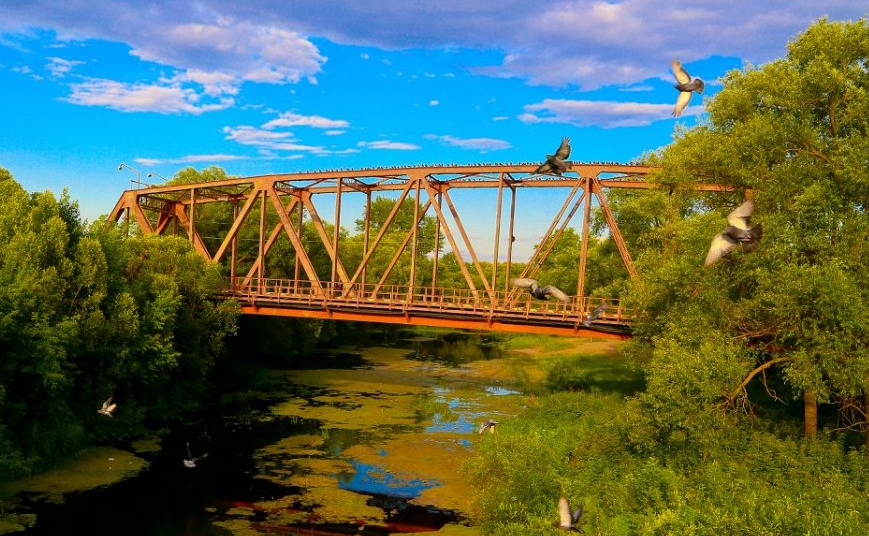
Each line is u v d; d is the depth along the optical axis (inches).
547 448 876.6
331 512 864.9
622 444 904.3
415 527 819.4
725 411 859.4
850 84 857.5
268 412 1408.7
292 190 1824.6
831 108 885.2
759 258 835.4
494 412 1416.1
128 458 1063.6
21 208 1104.8
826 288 729.0
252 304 1636.3
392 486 960.9
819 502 705.6
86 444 1095.0
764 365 859.4
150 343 1194.0
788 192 855.7
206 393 1561.3
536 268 1427.2
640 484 772.0
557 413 1254.3
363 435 1229.7
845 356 765.3
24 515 818.8
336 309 1557.6
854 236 804.6
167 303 1275.8
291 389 1662.2
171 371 1427.2
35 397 1003.3
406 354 2357.3
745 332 895.7
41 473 964.6
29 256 1011.9
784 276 777.6
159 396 1348.4
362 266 1589.6
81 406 1107.3
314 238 2539.4
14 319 946.1
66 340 991.6
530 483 761.6
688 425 788.0
